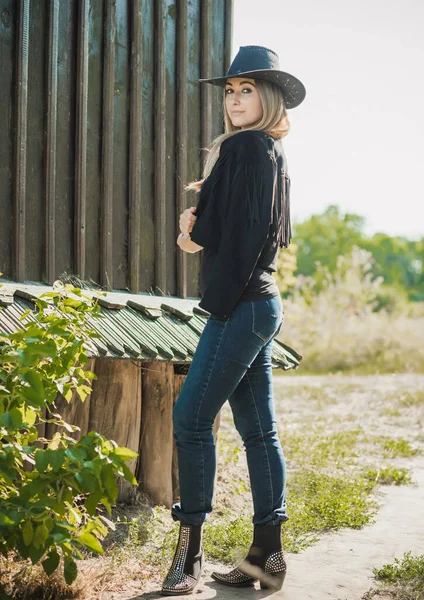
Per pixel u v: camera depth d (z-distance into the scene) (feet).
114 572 10.01
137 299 13.32
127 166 13.84
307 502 14.23
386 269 137.49
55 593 8.96
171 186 14.73
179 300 14.40
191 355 12.44
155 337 12.28
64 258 12.70
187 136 15.03
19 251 11.86
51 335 9.13
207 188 9.61
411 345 49.70
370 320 53.21
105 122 13.29
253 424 10.14
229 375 9.59
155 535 11.74
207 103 15.35
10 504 7.68
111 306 12.40
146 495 13.05
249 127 10.29
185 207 14.84
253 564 9.89
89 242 13.11
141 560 10.77
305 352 49.93
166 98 14.60
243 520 12.37
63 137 12.75
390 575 10.40
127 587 9.66
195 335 13.17
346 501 14.20
